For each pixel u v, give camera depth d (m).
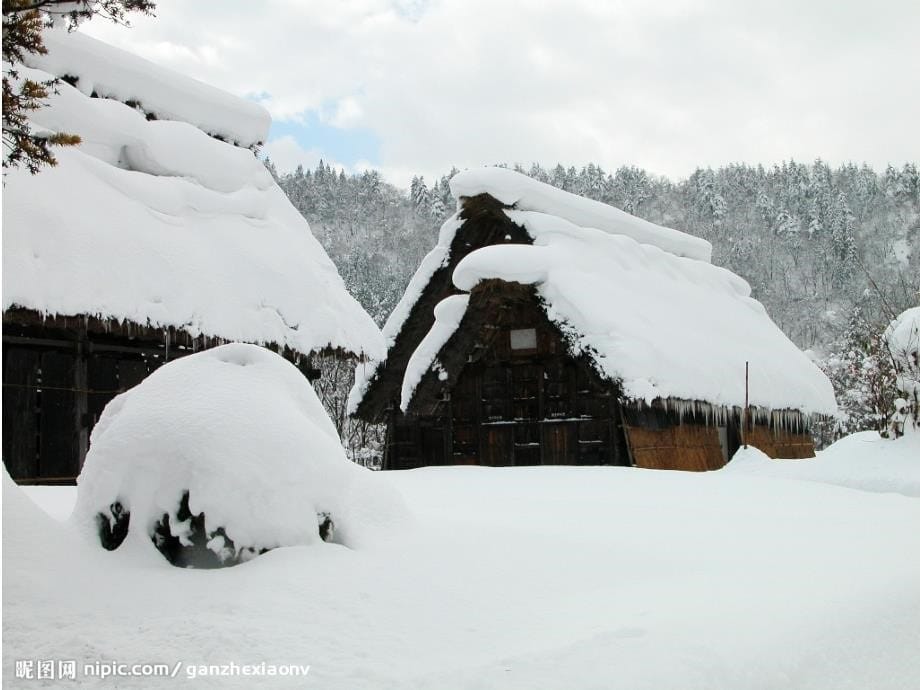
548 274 16.47
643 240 20.91
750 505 9.05
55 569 4.56
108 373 12.13
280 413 5.22
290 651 3.64
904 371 14.07
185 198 13.52
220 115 16.23
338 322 13.81
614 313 16.19
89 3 6.29
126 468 5.00
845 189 87.19
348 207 81.25
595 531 6.58
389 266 70.62
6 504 4.73
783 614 4.16
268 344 12.70
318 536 5.02
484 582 4.64
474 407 18.67
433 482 11.05
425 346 17.97
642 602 4.34
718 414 17.17
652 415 16.23
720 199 81.56
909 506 9.18
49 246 10.61
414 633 3.93
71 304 10.41
